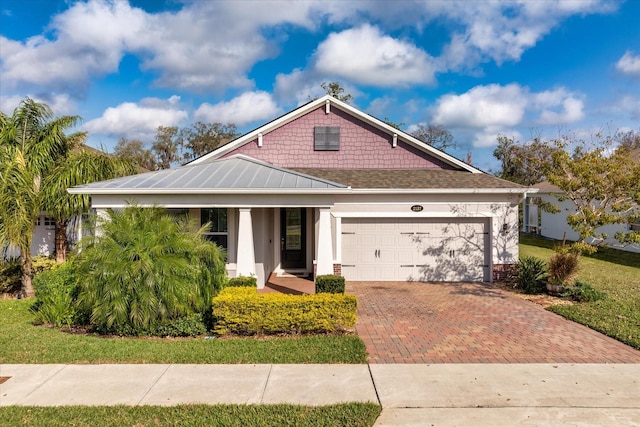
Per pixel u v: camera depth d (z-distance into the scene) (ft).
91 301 24.76
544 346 23.29
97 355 21.24
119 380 18.34
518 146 119.14
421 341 24.11
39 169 40.63
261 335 25.08
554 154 38.47
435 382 18.13
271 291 38.68
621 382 18.20
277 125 49.62
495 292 38.27
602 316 29.09
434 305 33.19
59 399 16.56
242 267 33.42
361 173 48.08
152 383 18.02
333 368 19.69
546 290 37.45
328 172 48.26
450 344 23.58
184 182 34.71
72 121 43.01
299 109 49.19
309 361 20.51
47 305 28.02
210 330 25.80
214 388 17.51
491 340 24.38
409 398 16.58
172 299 24.62
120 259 24.81
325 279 31.45
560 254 37.24
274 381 18.20
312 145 50.14
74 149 46.39
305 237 48.21
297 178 36.11
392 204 43.11
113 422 14.75
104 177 42.55
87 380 18.35
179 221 32.65
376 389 17.42
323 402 16.25
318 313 24.85
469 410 15.64
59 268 31.35
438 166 50.70
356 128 50.37
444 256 43.73
